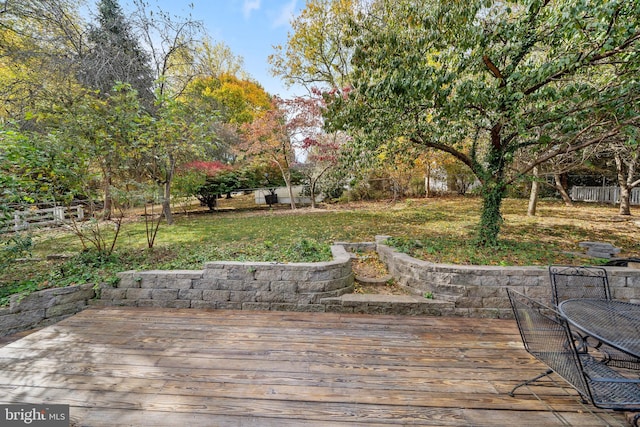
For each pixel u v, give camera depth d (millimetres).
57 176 3275
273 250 4246
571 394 1773
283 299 3129
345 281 3316
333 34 10758
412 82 3258
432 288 3121
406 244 4273
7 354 2186
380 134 4000
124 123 3613
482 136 5133
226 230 6359
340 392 1779
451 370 2018
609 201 10250
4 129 3170
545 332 1555
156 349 2273
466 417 1589
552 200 11102
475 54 3473
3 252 3090
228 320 2854
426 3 3404
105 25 6574
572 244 4539
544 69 2984
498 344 2391
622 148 5910
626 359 1896
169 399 1705
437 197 12539
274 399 1711
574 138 3525
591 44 2979
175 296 3213
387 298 3100
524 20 3291
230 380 1887
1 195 2963
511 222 6555
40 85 5836
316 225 6844
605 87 3150
